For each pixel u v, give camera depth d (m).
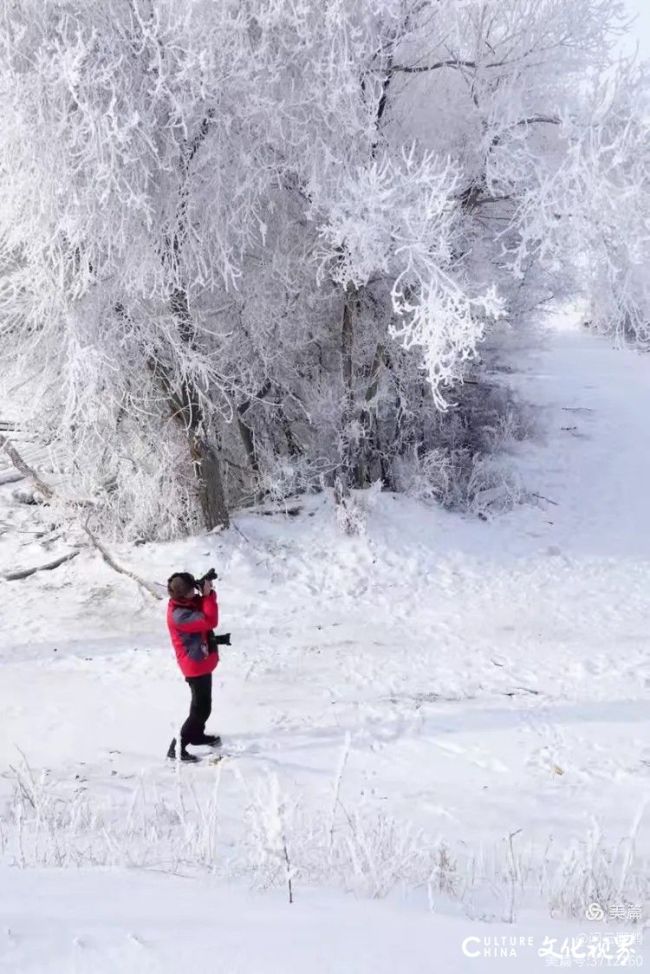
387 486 16.20
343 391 15.52
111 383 13.39
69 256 12.84
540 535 15.50
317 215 13.93
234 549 13.99
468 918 3.26
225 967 1.71
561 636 11.80
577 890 4.12
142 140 11.91
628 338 29.62
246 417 15.48
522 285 16.75
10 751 7.98
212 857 4.14
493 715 9.09
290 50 12.69
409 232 12.31
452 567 14.16
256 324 14.33
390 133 14.27
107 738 8.34
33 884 2.69
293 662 10.70
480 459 17.73
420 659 10.90
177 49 11.65
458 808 6.65
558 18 13.73
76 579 13.41
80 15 11.86
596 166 12.59
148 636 11.50
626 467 18.94
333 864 4.21
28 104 11.47
